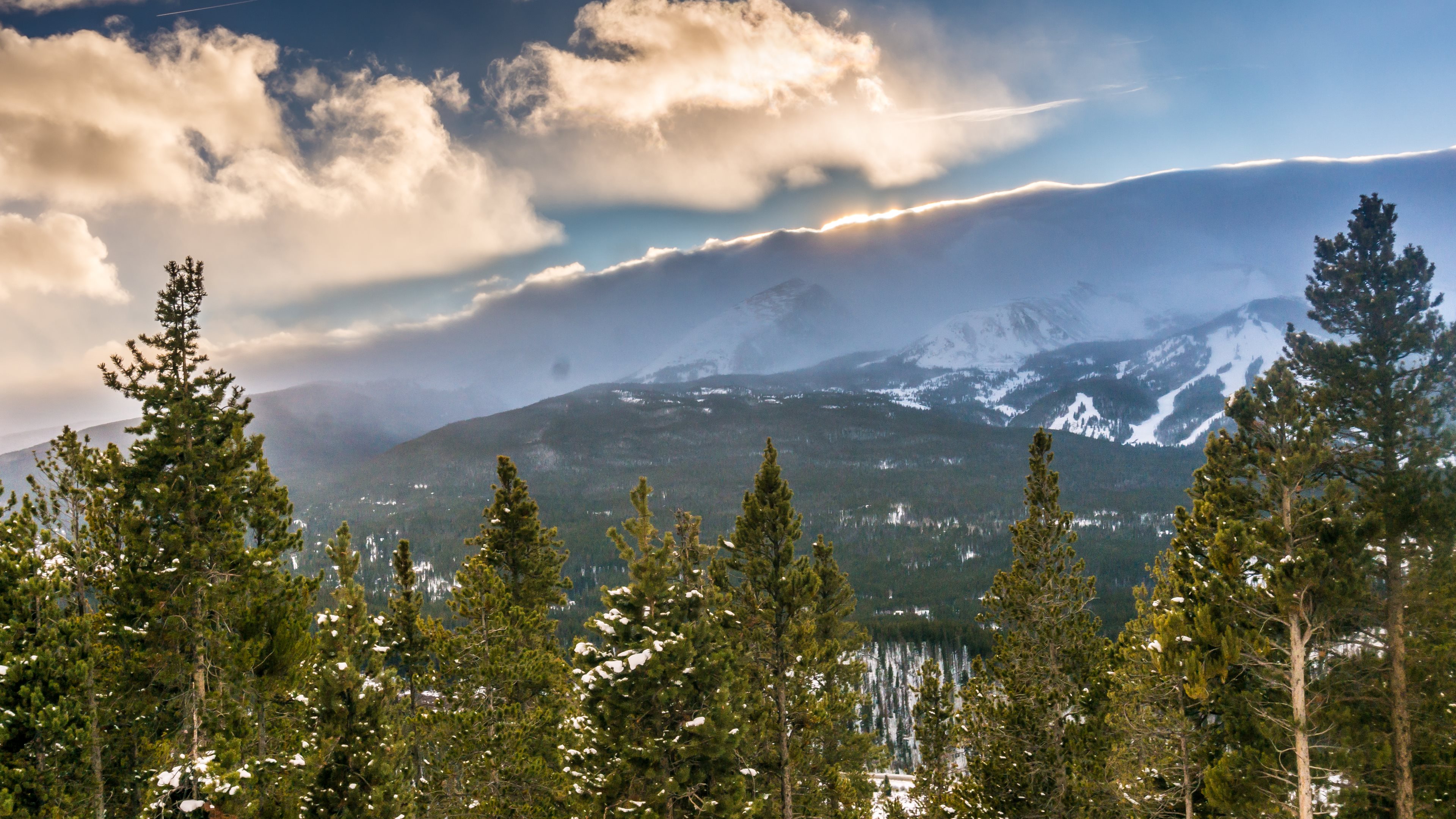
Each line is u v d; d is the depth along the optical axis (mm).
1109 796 26469
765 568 25812
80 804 17172
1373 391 22172
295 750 21141
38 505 22578
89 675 18125
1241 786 21984
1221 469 24156
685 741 22531
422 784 27453
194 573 21062
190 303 22375
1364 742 20875
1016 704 27438
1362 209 22734
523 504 40781
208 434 22094
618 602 24891
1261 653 21438
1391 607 21000
